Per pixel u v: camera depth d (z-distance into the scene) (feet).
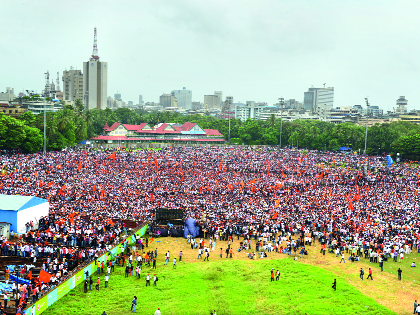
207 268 217.97
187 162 506.48
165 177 409.90
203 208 307.37
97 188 343.87
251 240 270.26
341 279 203.72
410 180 430.20
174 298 180.75
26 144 511.40
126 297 180.55
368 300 178.50
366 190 385.70
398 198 349.41
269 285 196.24
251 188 383.86
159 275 208.03
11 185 324.80
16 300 159.12
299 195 362.94
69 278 181.88
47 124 574.97
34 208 252.83
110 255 221.25
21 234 236.02
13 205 240.12
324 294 184.75
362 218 290.76
